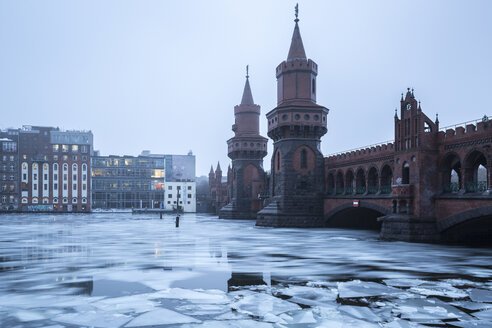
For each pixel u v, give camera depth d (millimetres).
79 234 45844
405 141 41344
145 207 156125
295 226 59875
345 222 61312
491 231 39875
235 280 18438
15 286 17031
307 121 61281
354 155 54688
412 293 15891
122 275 19562
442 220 37812
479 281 18547
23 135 144375
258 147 87750
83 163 148375
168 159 176250
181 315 12820
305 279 18750
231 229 55688
